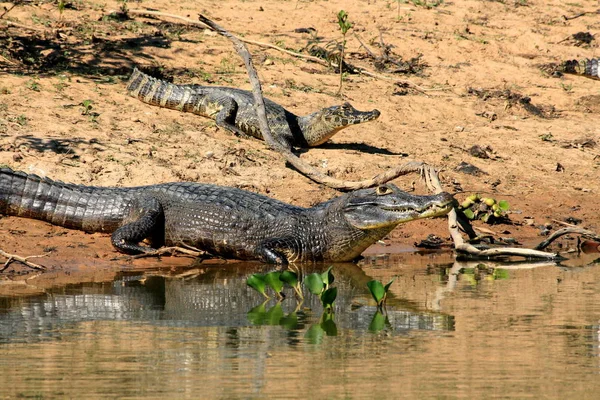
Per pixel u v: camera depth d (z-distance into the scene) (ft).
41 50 127.54
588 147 126.00
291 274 67.10
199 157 104.83
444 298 66.90
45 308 61.72
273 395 42.32
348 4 168.86
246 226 84.58
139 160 101.30
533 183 113.19
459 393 42.88
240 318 59.52
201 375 45.44
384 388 43.50
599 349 51.21
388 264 84.12
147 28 142.51
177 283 72.08
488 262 86.07
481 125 129.49
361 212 82.48
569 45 163.84
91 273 75.87
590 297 67.36
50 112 109.50
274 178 103.45
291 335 54.60
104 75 124.47
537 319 59.31
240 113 114.93
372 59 146.10
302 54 140.26
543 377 45.50
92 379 44.75
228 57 137.59
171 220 86.07
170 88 117.39
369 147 116.67
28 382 44.27
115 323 57.47
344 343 52.65
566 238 99.91
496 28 167.73
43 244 82.28
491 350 50.96
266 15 157.79
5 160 96.32
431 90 138.82
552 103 141.49
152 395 42.34
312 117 113.60
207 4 158.71
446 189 106.42
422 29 160.76
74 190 87.30
